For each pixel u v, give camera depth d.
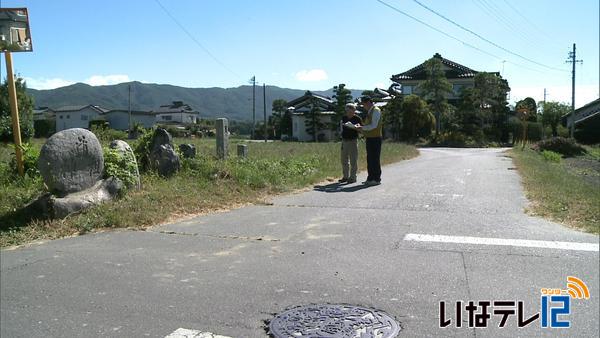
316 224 6.31
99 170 7.16
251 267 4.71
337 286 4.19
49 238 5.90
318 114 52.84
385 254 5.00
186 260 4.97
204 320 3.63
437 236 5.62
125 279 4.48
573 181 10.82
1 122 24.05
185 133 55.56
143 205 6.93
